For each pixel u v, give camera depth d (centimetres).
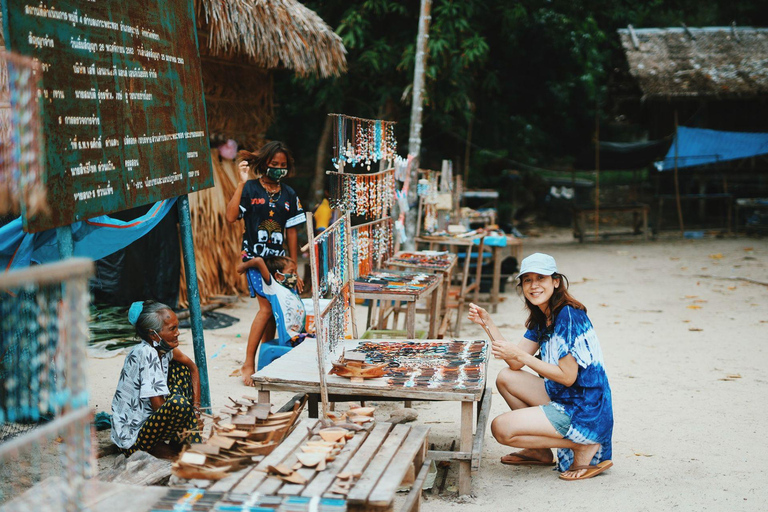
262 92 1020
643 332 767
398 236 750
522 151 2092
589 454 404
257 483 279
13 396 275
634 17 1734
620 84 1933
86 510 243
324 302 534
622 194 2173
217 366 623
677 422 495
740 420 498
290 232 588
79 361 203
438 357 438
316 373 404
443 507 367
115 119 353
